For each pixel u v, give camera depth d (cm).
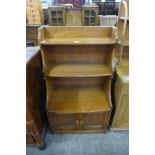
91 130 170
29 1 343
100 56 156
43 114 172
